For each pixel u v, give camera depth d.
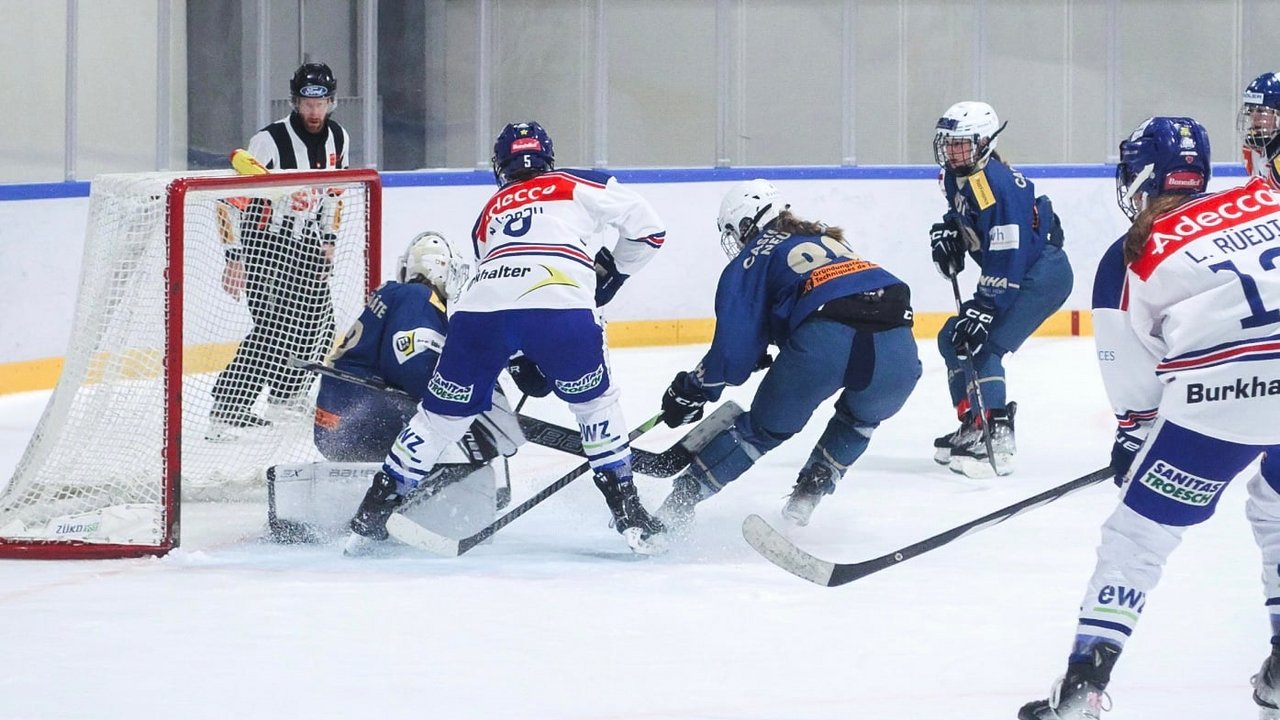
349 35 18.09
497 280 8.34
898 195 18.34
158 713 5.95
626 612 7.42
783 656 6.70
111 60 18.20
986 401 11.26
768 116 20.02
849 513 9.91
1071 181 18.61
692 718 5.90
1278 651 5.66
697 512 9.84
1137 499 5.51
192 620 7.26
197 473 10.20
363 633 7.04
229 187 9.17
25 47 17.69
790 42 19.91
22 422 13.28
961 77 20.36
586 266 8.50
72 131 15.73
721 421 8.96
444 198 16.97
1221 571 8.18
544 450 11.99
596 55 18.62
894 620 7.27
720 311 8.72
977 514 9.88
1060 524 9.45
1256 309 5.33
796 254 8.71
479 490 8.98
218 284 11.33
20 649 6.79
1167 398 5.47
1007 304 10.99
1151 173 5.79
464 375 8.36
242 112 18.14
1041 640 6.93
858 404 8.73
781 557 6.48
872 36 20.16
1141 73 20.61
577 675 6.42
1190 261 5.45
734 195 9.20
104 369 9.09
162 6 16.48
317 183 10.03
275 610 7.44
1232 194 5.62
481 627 7.14
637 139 20.00
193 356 10.43
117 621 7.23
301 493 8.88
